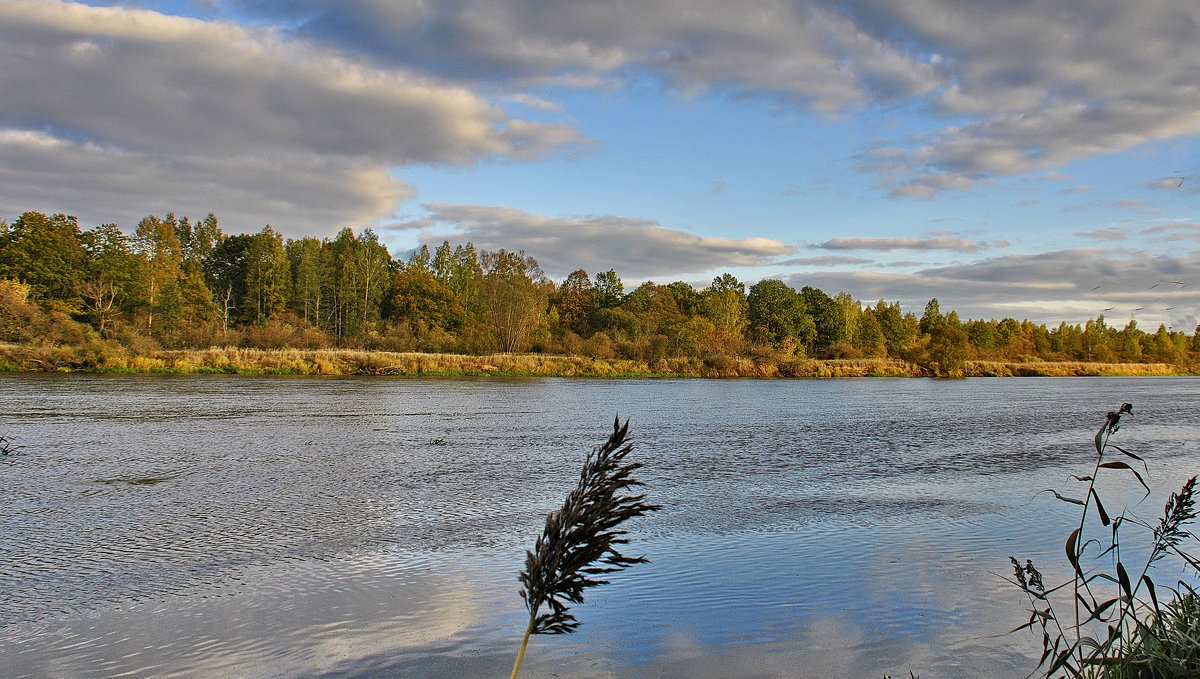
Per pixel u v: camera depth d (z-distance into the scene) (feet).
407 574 35.55
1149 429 106.63
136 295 308.60
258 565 36.78
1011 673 24.93
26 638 27.71
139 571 35.68
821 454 77.15
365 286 392.06
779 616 30.12
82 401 122.52
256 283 375.04
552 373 243.60
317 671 25.02
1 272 291.58
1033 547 40.88
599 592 32.96
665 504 51.78
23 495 52.42
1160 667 17.49
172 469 63.00
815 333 415.44
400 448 76.74
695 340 287.28
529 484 58.03
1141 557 38.63
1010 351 418.72
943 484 60.29
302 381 186.50
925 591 33.24
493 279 282.56
